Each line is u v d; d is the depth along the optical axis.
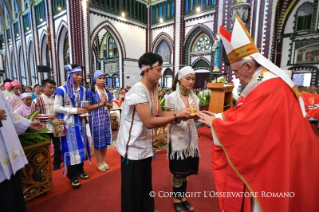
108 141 2.72
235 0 9.87
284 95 1.02
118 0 16.58
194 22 16.03
